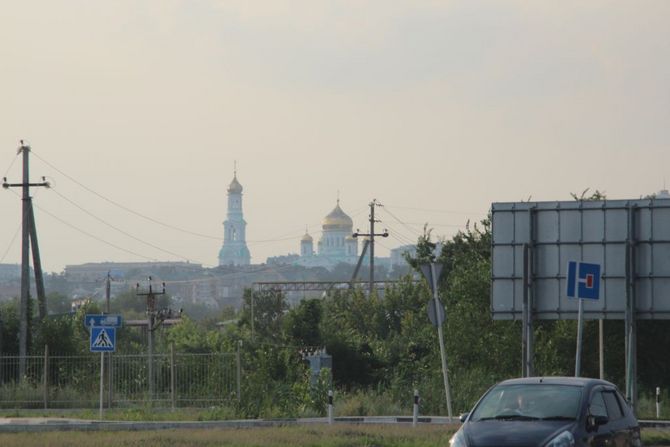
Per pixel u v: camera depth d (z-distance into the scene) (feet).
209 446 203.21
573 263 234.79
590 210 279.28
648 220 275.59
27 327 453.99
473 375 356.79
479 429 143.95
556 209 280.92
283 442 211.20
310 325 556.92
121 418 311.88
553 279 280.10
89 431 252.83
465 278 397.19
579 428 144.36
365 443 211.61
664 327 376.89
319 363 370.32
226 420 303.27
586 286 234.79
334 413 333.42
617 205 277.64
